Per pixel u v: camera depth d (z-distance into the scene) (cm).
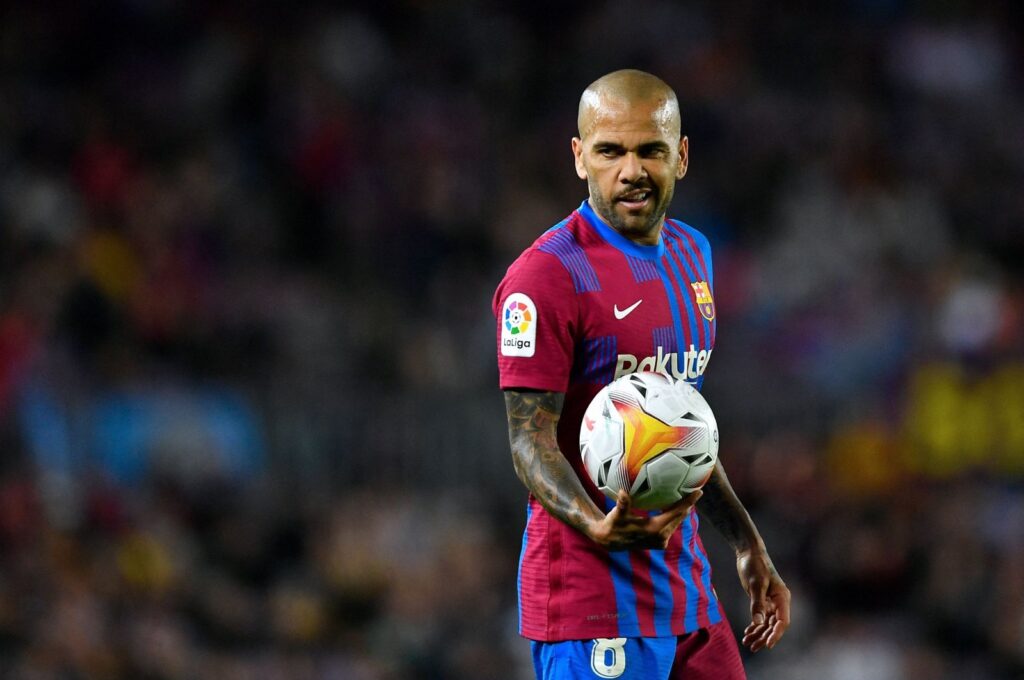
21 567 3528
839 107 6212
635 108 1481
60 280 4328
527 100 5938
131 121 5216
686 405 1402
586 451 1417
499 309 1498
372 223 5147
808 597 4291
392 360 4666
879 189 5866
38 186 4697
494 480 4428
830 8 6581
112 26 5434
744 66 6259
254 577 3959
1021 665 4062
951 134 6338
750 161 5812
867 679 4025
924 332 5209
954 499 4656
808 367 5091
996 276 5638
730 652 1587
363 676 3706
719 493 1638
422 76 5803
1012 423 4994
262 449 4238
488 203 5400
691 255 1611
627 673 1502
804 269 5438
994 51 6706
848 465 4731
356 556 3981
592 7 6275
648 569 1520
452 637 3847
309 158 5259
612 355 1496
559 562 1515
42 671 3341
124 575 3688
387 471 4356
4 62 5209
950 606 4188
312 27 5706
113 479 3944
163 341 4419
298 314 4666
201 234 4853
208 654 3634
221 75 5369
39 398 3941
